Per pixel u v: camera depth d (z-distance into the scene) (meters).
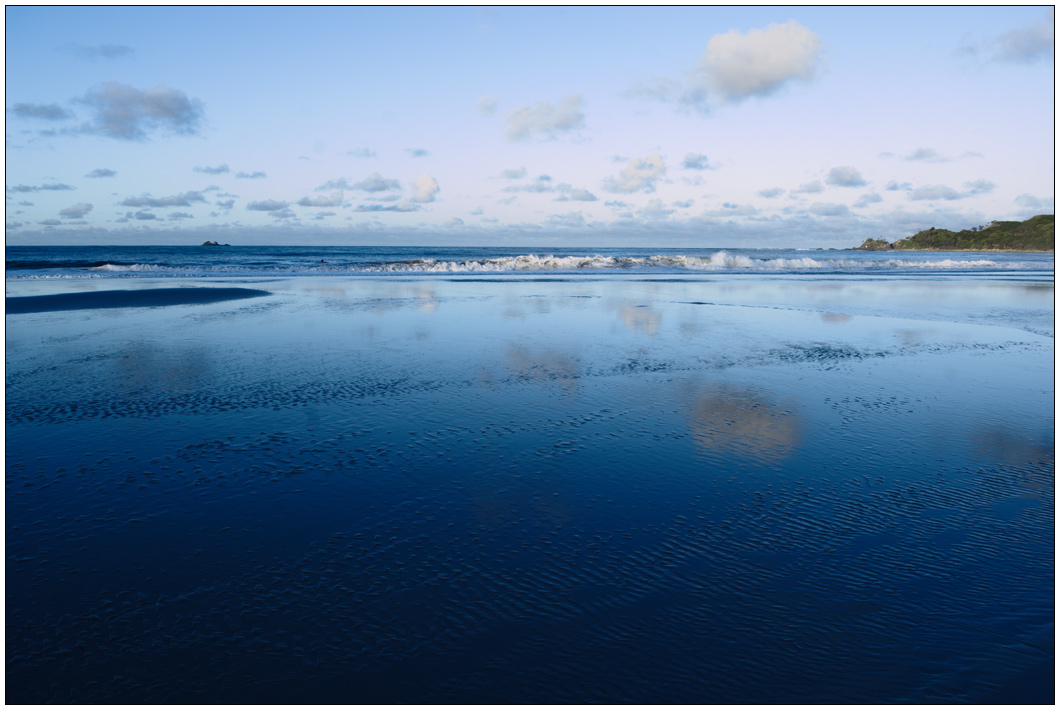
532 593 3.22
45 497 4.34
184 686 2.56
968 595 3.23
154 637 2.85
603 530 3.91
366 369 8.55
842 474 4.85
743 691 2.57
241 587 3.25
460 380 7.93
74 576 3.34
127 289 21.22
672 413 6.49
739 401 6.98
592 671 2.67
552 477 4.76
